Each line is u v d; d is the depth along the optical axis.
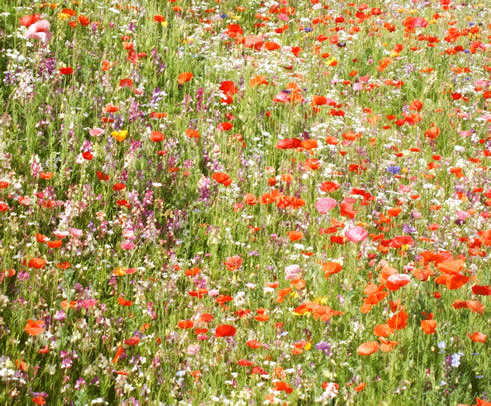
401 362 3.51
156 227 4.59
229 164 5.43
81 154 4.58
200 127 5.72
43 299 3.44
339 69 8.30
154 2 7.97
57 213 4.32
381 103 7.68
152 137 4.74
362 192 4.79
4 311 3.38
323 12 10.37
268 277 4.24
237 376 3.36
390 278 3.27
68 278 3.71
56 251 3.90
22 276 3.53
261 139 6.14
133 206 4.57
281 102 6.65
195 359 3.38
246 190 5.26
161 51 6.96
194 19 8.47
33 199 4.14
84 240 4.14
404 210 5.25
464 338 3.75
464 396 3.29
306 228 4.87
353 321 3.84
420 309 3.96
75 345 3.32
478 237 4.69
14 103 5.07
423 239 4.64
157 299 3.82
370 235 4.45
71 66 5.91
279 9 9.42
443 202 5.62
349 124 6.86
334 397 3.27
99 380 3.20
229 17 9.02
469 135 6.98
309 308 3.45
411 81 8.23
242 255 4.56
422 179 5.96
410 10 10.70
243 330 3.65
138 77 6.11
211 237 4.58
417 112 7.23
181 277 4.13
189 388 3.27
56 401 3.05
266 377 3.22
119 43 6.70
